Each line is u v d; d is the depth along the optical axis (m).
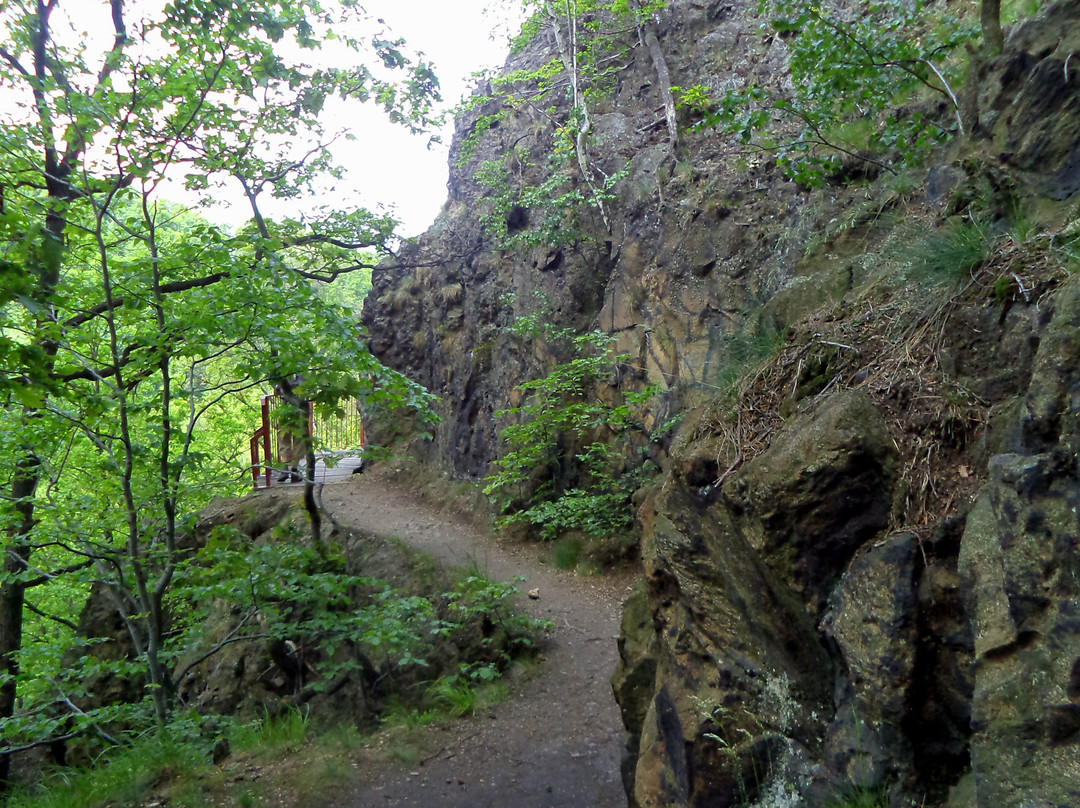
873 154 7.20
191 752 5.75
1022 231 3.03
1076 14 4.28
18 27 7.20
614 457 10.30
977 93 4.80
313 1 8.47
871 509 2.70
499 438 12.77
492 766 5.60
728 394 3.73
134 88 5.86
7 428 6.43
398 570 9.64
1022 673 1.92
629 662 4.39
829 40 4.84
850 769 2.53
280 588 6.55
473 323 14.67
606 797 5.00
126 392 5.95
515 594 9.16
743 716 3.10
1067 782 1.71
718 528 3.28
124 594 7.24
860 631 2.51
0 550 6.48
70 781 6.00
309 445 8.55
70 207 6.35
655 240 10.18
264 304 6.11
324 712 8.04
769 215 8.74
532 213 13.16
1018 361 2.59
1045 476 1.99
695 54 12.23
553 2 13.06
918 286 3.28
